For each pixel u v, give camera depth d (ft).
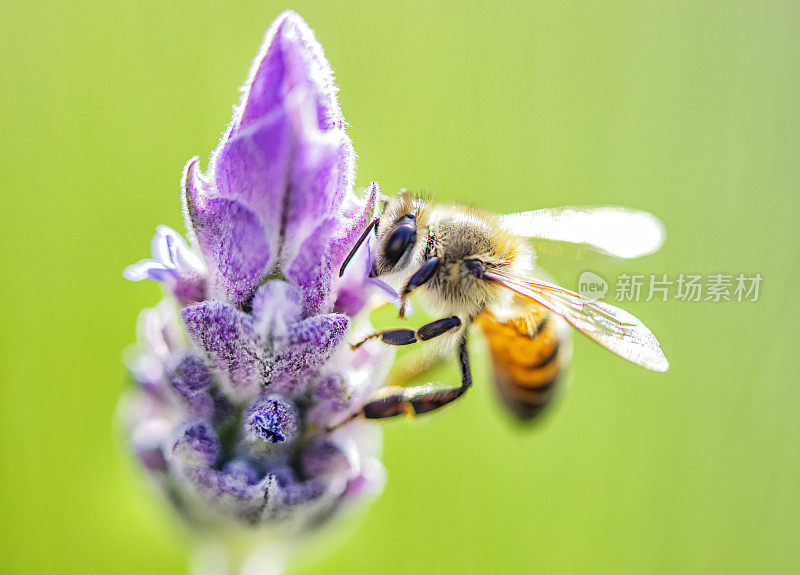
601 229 0.36
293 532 0.31
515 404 0.36
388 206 0.34
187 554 0.31
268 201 0.30
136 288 0.38
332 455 0.31
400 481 0.40
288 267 0.30
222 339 0.30
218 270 0.30
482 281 0.34
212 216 0.30
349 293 0.31
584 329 0.33
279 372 0.30
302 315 0.30
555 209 0.36
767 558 0.42
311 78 0.30
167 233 0.31
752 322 0.42
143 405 0.31
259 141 0.30
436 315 0.34
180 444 0.30
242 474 0.30
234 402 0.31
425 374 0.34
